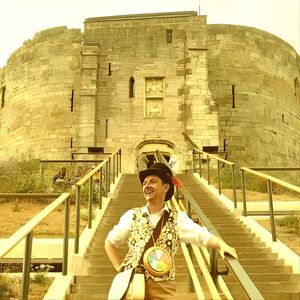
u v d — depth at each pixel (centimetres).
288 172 3155
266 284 721
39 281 807
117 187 1675
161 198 431
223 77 3278
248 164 3155
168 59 3023
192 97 2897
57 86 3284
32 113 3331
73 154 2778
